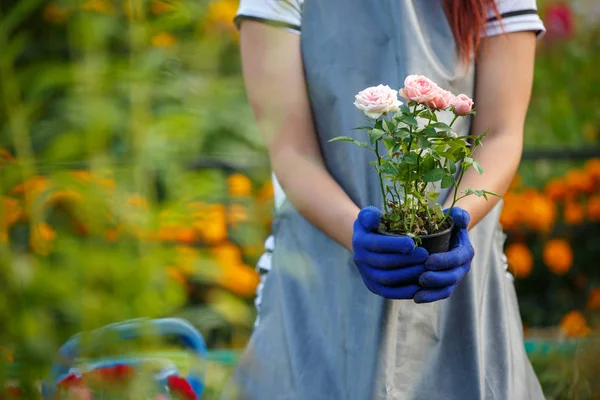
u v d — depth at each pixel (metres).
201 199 1.29
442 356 1.66
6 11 1.38
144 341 1.28
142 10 1.32
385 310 1.59
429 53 1.63
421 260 1.47
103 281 1.22
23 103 1.31
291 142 1.66
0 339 1.21
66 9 1.30
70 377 1.34
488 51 1.67
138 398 1.27
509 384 1.67
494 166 1.64
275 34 1.66
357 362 1.63
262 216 1.46
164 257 1.25
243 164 1.43
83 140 1.25
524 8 1.67
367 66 1.65
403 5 1.62
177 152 1.30
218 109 1.34
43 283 1.21
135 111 1.28
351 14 1.66
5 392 1.23
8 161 1.27
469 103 1.47
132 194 1.26
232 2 1.67
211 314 1.34
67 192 1.27
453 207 1.55
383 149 1.63
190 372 1.56
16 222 1.41
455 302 1.66
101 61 1.29
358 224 1.53
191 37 1.40
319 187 1.62
